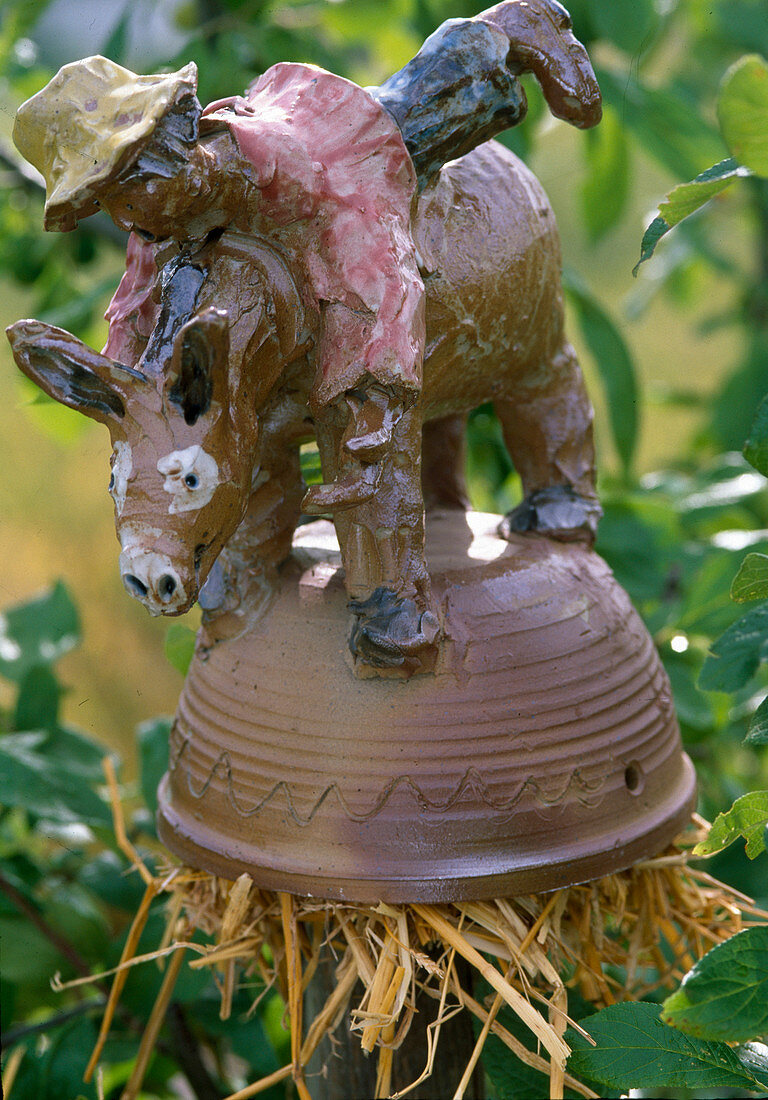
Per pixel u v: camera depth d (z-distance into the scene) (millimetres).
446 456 1082
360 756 949
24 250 1654
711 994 907
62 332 896
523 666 961
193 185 882
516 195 986
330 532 1053
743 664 1022
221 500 906
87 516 2744
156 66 1330
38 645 1354
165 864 1099
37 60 1558
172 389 896
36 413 1608
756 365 2047
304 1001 1062
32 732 1274
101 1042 1061
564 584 994
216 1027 1205
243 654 981
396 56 1666
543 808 952
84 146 866
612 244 3705
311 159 914
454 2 1479
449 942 955
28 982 1222
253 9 1370
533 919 979
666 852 1024
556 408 1031
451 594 974
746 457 962
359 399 916
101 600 2609
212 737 979
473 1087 1061
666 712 1007
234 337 914
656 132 1414
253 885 976
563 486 1036
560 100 949
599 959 1011
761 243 2225
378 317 907
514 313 979
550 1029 930
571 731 960
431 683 954
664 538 1355
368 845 945
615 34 1351
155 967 1189
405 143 931
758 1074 948
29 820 1307
